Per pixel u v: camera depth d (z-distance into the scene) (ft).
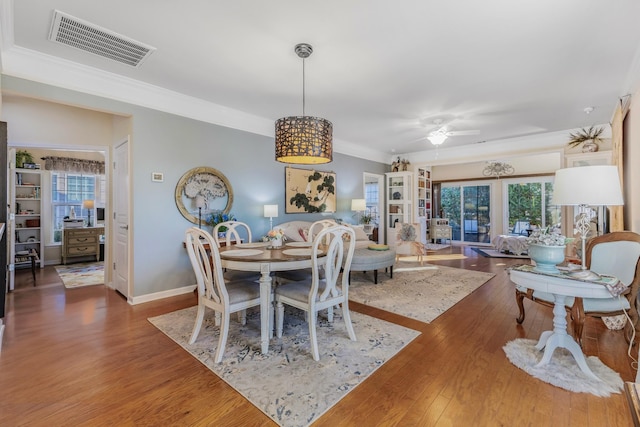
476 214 30.66
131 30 7.75
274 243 9.86
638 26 7.50
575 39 8.12
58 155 19.99
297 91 11.80
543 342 7.37
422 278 15.20
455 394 5.83
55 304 11.23
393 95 12.14
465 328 8.97
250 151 15.03
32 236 18.88
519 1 6.59
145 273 11.50
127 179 11.59
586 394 5.79
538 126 16.65
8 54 8.57
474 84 11.12
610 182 6.39
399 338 8.30
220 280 7.20
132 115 11.05
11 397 5.74
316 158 10.84
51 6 6.79
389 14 7.06
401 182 24.45
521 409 5.39
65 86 9.59
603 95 12.17
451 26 7.54
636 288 7.33
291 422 5.10
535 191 27.43
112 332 8.70
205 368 6.81
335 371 6.66
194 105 12.73
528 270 7.12
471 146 21.67
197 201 12.39
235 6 6.79
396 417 5.21
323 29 7.68
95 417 5.22
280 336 8.29
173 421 5.14
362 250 15.40
